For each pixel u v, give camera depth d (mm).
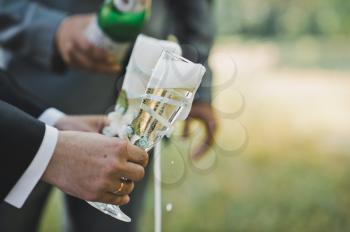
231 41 12383
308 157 5480
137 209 2131
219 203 4090
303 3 12578
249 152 5523
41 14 1801
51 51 1781
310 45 12125
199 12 2129
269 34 12570
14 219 1935
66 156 1171
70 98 1918
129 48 1768
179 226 3711
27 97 1646
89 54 1716
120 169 1146
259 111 7438
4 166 1181
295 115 7301
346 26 12625
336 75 10141
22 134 1177
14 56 1880
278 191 4383
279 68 10742
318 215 3924
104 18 1653
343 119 7121
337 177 4730
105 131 1349
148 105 1187
